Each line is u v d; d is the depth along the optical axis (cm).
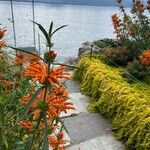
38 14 2395
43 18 2161
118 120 501
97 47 832
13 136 245
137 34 730
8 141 240
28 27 1545
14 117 258
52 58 171
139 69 657
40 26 162
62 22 2222
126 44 765
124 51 751
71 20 2575
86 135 496
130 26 744
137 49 745
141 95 529
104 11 5356
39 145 211
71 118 552
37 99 187
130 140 448
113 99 538
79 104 609
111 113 537
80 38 1544
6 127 243
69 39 1459
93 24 2470
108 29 2103
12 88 289
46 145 165
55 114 181
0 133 236
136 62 668
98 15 3925
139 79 646
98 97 609
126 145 457
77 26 2162
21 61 288
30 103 167
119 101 517
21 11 2386
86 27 2159
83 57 766
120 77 628
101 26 2322
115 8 7162
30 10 2533
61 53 1062
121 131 480
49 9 3325
